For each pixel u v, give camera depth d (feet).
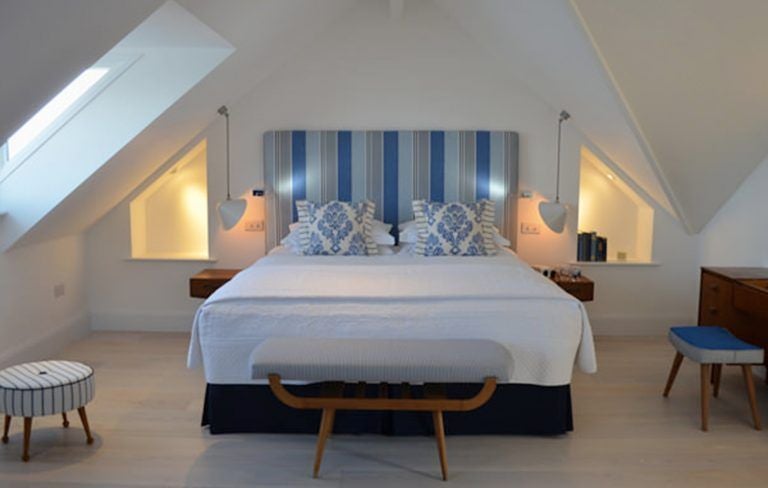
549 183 15.87
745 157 13.01
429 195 15.81
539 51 12.77
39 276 13.65
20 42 7.06
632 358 14.02
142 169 14.71
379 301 10.02
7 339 12.45
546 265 16.12
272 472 8.83
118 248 16.03
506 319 9.78
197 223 17.16
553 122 15.70
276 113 15.74
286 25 12.99
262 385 9.94
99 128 12.41
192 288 14.49
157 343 14.98
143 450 9.43
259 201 15.99
